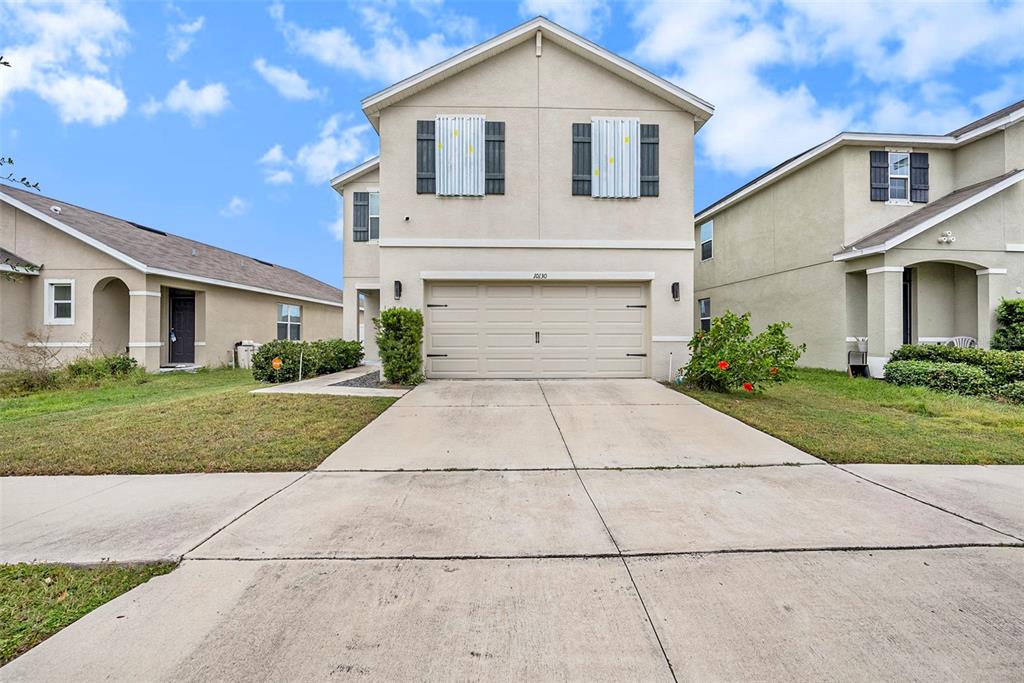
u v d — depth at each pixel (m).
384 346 9.61
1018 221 11.58
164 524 3.67
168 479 4.68
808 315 13.74
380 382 9.73
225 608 2.65
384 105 10.12
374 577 2.95
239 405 7.60
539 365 10.39
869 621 2.54
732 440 5.99
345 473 4.85
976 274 12.00
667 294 10.30
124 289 14.30
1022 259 11.59
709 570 3.02
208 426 6.47
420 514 3.87
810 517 3.78
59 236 13.23
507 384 9.62
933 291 12.77
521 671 2.20
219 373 14.43
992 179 11.92
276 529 3.59
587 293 10.41
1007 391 8.84
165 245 16.11
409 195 10.15
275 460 5.22
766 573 2.99
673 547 3.31
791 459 5.27
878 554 3.22
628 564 3.10
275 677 2.16
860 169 12.55
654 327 10.27
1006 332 11.16
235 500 4.15
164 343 15.63
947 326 12.77
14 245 13.30
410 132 10.18
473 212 10.19
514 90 10.21
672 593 2.79
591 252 10.24
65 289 13.38
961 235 11.48
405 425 6.63
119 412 7.32
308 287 22.92
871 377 11.76
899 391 9.66
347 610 2.64
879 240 11.35
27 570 3.02
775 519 3.75
